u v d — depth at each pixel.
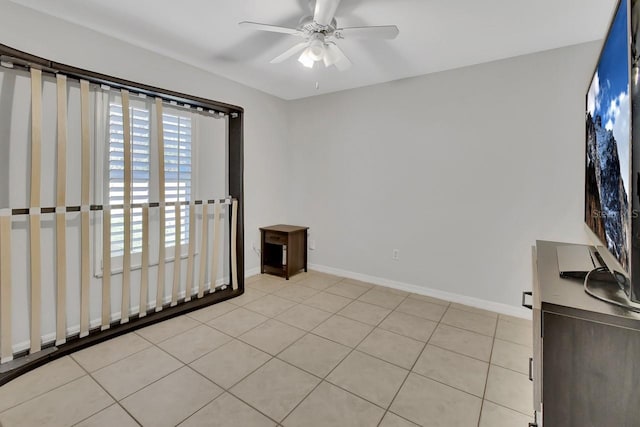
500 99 2.77
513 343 2.33
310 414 1.61
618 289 1.07
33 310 2.03
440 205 3.14
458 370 2.00
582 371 0.91
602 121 1.31
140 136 2.59
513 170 2.75
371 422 1.57
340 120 3.79
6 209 1.89
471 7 1.98
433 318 2.74
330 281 3.71
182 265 2.99
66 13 2.11
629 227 0.88
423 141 3.20
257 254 3.95
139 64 2.61
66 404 1.64
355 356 2.14
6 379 1.79
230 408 1.64
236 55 2.79
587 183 1.75
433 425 1.55
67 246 2.24
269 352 2.18
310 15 2.11
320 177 4.01
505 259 2.83
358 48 2.57
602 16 2.06
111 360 2.05
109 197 2.41
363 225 3.69
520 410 1.65
